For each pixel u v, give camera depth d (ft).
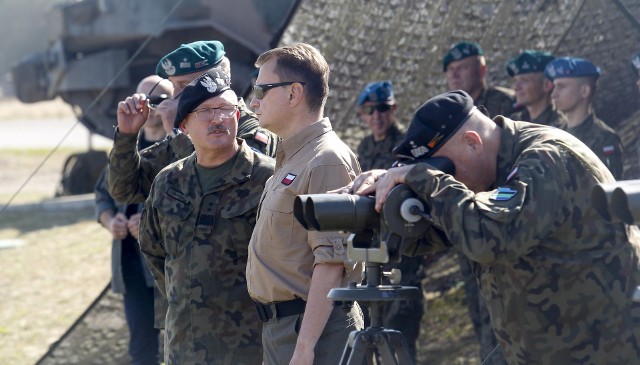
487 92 38.19
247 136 29.50
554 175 18.34
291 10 38.40
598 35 35.42
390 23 39.32
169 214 26.48
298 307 23.85
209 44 31.09
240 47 77.25
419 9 38.63
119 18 81.46
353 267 23.00
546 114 36.52
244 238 26.20
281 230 23.66
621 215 16.72
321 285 22.94
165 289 28.35
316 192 23.18
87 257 66.33
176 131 30.76
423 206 18.75
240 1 74.43
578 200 18.48
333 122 41.73
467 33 38.34
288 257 23.68
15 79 90.74
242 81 77.05
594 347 18.71
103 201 39.83
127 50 84.94
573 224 18.51
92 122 89.25
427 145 19.43
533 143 19.13
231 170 26.43
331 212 18.94
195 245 26.27
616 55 35.09
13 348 51.03
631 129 35.37
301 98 23.88
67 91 87.71
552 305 18.70
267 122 24.08
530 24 36.96
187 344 26.27
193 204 26.43
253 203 26.22
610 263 18.63
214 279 26.14
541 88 36.40
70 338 41.39
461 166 19.48
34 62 89.66
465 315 37.35
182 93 26.04
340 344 23.48
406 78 40.50
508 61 37.22
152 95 32.91
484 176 19.56
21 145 147.84
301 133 23.91
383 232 19.10
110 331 41.19
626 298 18.71
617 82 35.22
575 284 18.56
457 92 19.77
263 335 24.54
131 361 38.81
